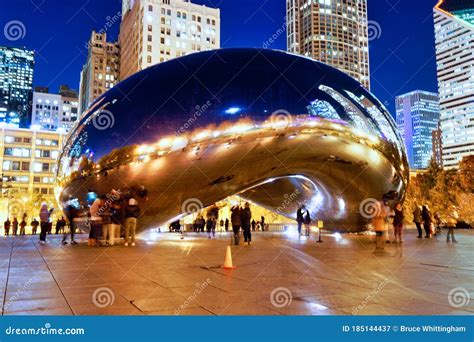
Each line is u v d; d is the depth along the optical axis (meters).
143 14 111.44
